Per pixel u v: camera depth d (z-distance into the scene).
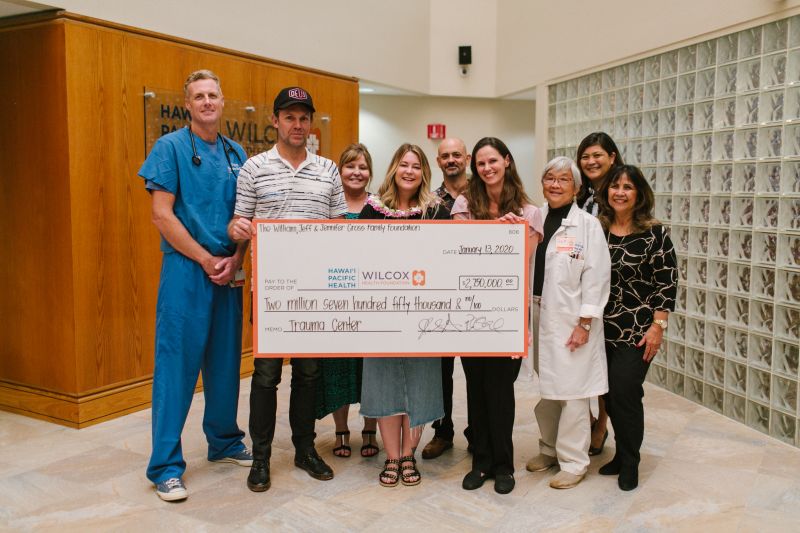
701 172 4.19
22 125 3.56
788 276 3.54
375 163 7.29
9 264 3.73
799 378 3.43
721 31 3.96
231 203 2.92
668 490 2.82
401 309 2.72
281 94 2.77
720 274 4.04
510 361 2.79
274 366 2.83
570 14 5.62
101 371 3.69
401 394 2.79
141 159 3.81
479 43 7.03
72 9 3.41
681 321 4.38
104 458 3.15
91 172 3.55
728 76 3.96
